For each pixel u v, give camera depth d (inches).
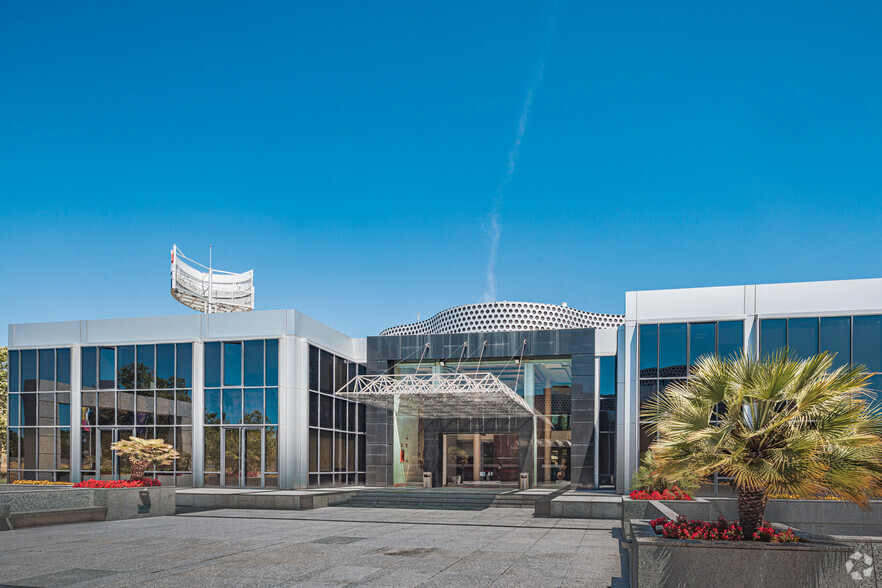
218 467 1245.7
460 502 1090.7
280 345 1243.2
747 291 1107.9
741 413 393.4
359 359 1475.1
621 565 516.7
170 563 528.7
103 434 1304.1
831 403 393.7
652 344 1134.4
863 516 647.8
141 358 1306.6
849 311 1058.1
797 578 348.2
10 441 1353.3
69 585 446.9
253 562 532.7
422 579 462.3
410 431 1379.2
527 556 560.1
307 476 1244.5
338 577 470.3
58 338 1352.1
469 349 1353.3
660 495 676.1
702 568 355.9
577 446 1269.7
